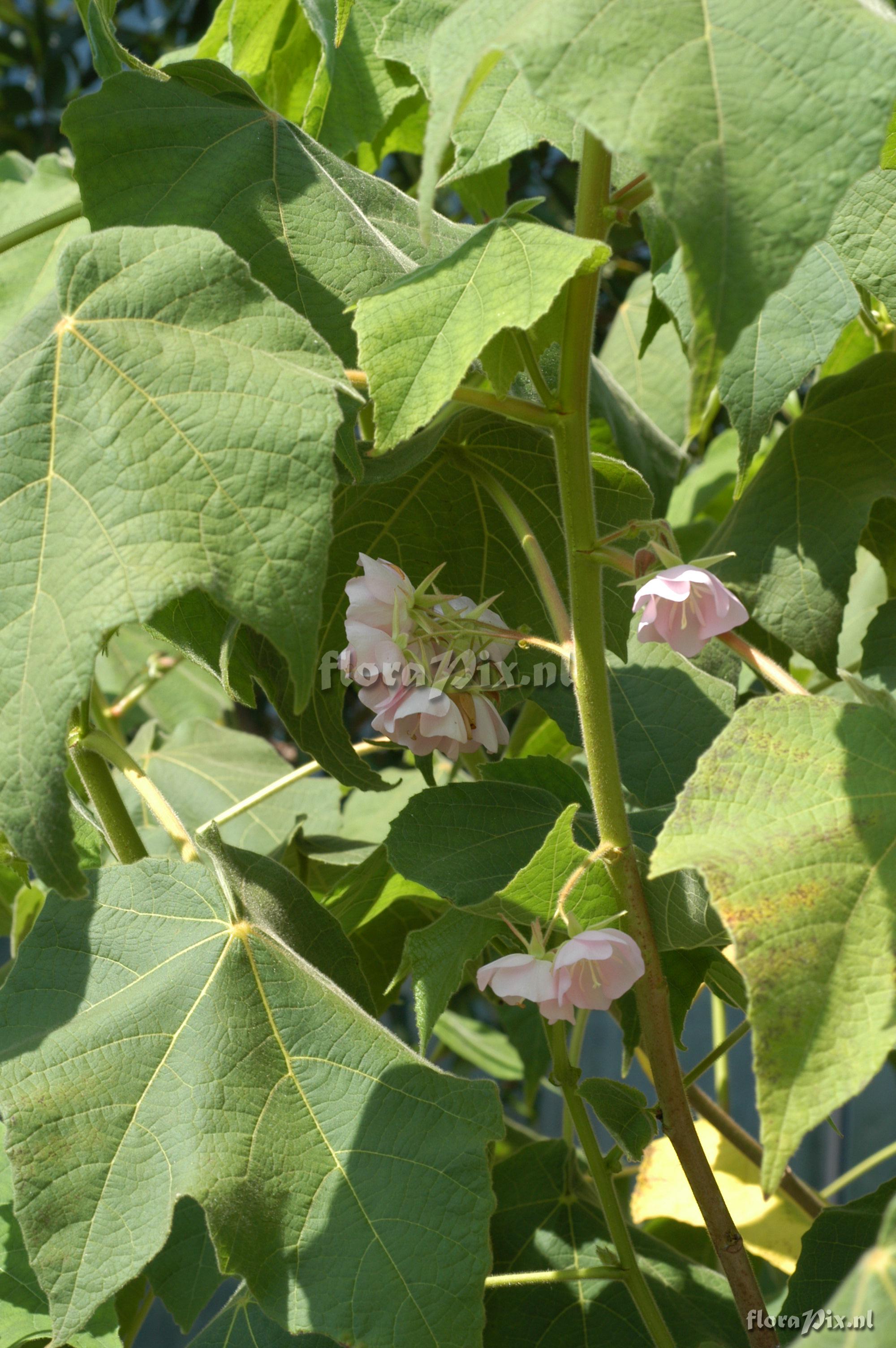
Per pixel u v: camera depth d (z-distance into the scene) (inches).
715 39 28.9
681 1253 41.4
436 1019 34.1
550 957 32.5
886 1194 35.1
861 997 29.7
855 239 36.1
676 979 35.5
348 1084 32.9
